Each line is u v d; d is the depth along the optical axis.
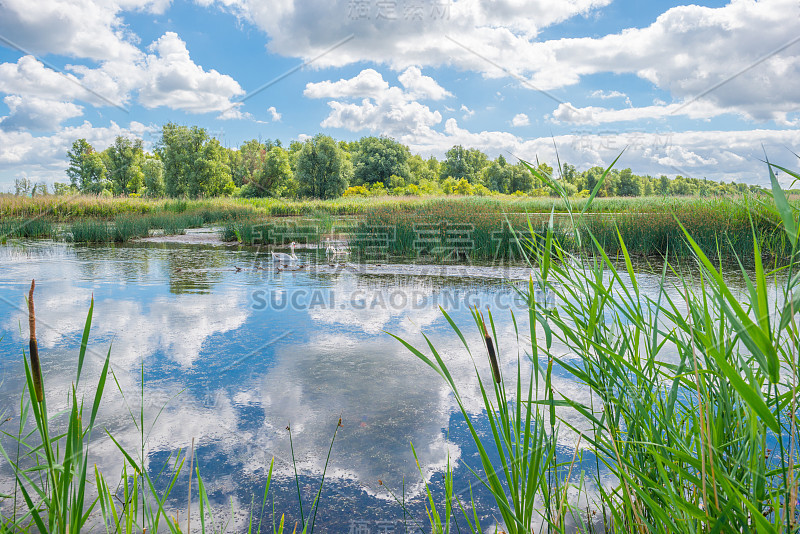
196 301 4.86
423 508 1.67
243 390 2.63
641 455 1.28
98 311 4.39
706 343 0.79
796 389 0.91
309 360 3.11
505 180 53.09
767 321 0.77
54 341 3.46
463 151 58.12
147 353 3.22
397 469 1.90
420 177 59.50
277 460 1.96
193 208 18.77
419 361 3.08
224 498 1.72
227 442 2.09
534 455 1.11
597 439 1.36
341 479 1.84
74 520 0.98
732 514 0.93
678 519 1.01
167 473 1.86
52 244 10.88
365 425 2.25
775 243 5.53
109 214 16.30
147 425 2.23
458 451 2.03
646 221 8.59
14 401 2.47
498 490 1.11
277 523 1.59
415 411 2.39
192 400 2.50
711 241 7.48
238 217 16.81
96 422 2.25
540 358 3.08
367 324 3.97
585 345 1.34
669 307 3.71
